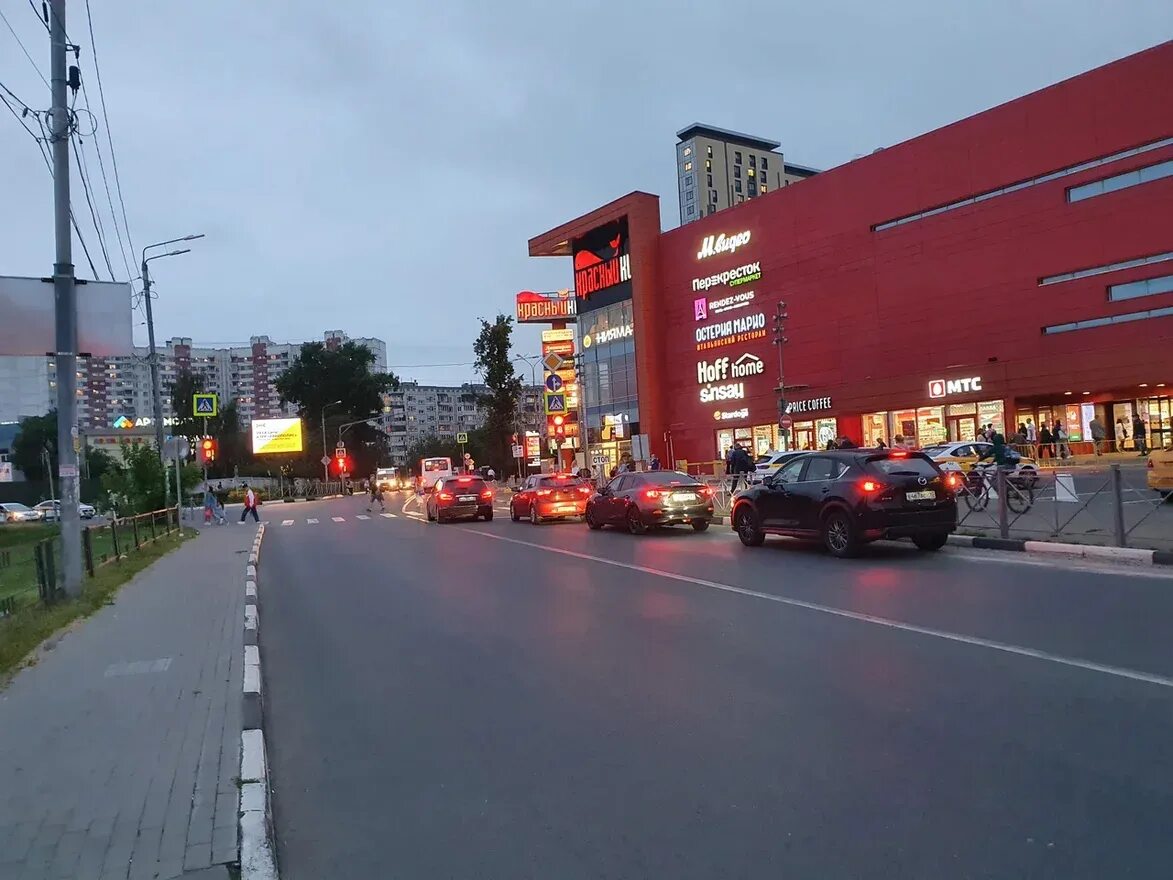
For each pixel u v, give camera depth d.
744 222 50.19
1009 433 36.72
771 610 9.69
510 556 16.98
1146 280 32.88
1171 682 6.23
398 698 7.12
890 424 42.12
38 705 7.01
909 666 7.04
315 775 5.45
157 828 4.46
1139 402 34.50
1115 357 33.31
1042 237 35.91
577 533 21.50
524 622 9.96
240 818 4.54
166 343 128.62
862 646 7.80
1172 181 32.09
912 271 40.94
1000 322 37.38
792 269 47.22
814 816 4.40
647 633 8.91
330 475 91.31
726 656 7.75
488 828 4.50
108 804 4.80
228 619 11.03
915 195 40.75
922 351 40.50
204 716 6.52
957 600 9.62
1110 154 33.84
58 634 10.30
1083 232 34.59
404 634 9.80
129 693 7.32
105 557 17.25
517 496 27.70
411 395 179.00
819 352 45.62
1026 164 36.47
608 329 60.72
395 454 169.12
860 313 43.41
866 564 12.80
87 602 12.41
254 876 3.88
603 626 9.41
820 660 7.41
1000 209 37.44
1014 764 4.91
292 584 15.21
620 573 13.44
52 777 5.26
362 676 7.97
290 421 74.94
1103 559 11.94
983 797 4.50
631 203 56.91
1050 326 35.69
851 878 3.76
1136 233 33.03
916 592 10.26
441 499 29.06
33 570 11.80
